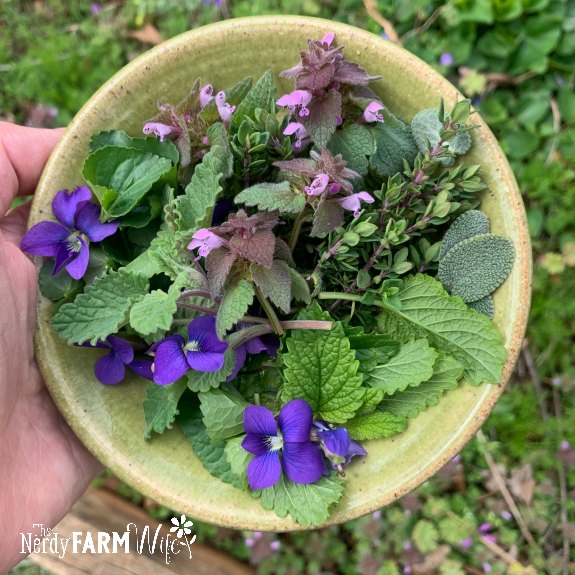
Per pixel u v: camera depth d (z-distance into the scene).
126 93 0.21
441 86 0.21
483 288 0.20
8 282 0.20
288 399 0.20
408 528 0.34
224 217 0.21
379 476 0.20
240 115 0.21
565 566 0.34
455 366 0.20
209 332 0.20
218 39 0.21
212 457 0.21
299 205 0.19
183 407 0.21
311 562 0.35
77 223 0.21
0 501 0.22
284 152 0.20
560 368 0.36
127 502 0.36
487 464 0.35
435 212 0.20
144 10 0.37
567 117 0.36
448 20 0.35
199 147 0.21
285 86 0.22
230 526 0.20
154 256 0.20
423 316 0.20
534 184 0.35
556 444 0.35
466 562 0.34
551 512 0.35
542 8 0.35
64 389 0.21
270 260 0.18
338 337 0.20
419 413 0.21
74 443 0.24
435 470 0.20
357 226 0.19
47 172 0.21
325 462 0.20
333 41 0.21
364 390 0.20
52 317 0.21
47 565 0.32
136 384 0.22
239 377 0.22
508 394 0.35
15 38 0.39
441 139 0.19
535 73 0.36
